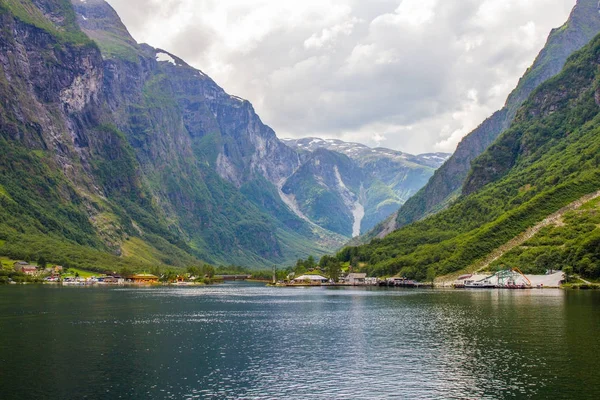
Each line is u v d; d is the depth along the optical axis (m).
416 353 137.88
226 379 114.12
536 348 137.38
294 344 152.62
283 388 107.75
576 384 106.56
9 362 127.62
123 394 103.75
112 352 140.00
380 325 188.25
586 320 179.12
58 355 135.88
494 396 101.12
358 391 105.75
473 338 154.75
